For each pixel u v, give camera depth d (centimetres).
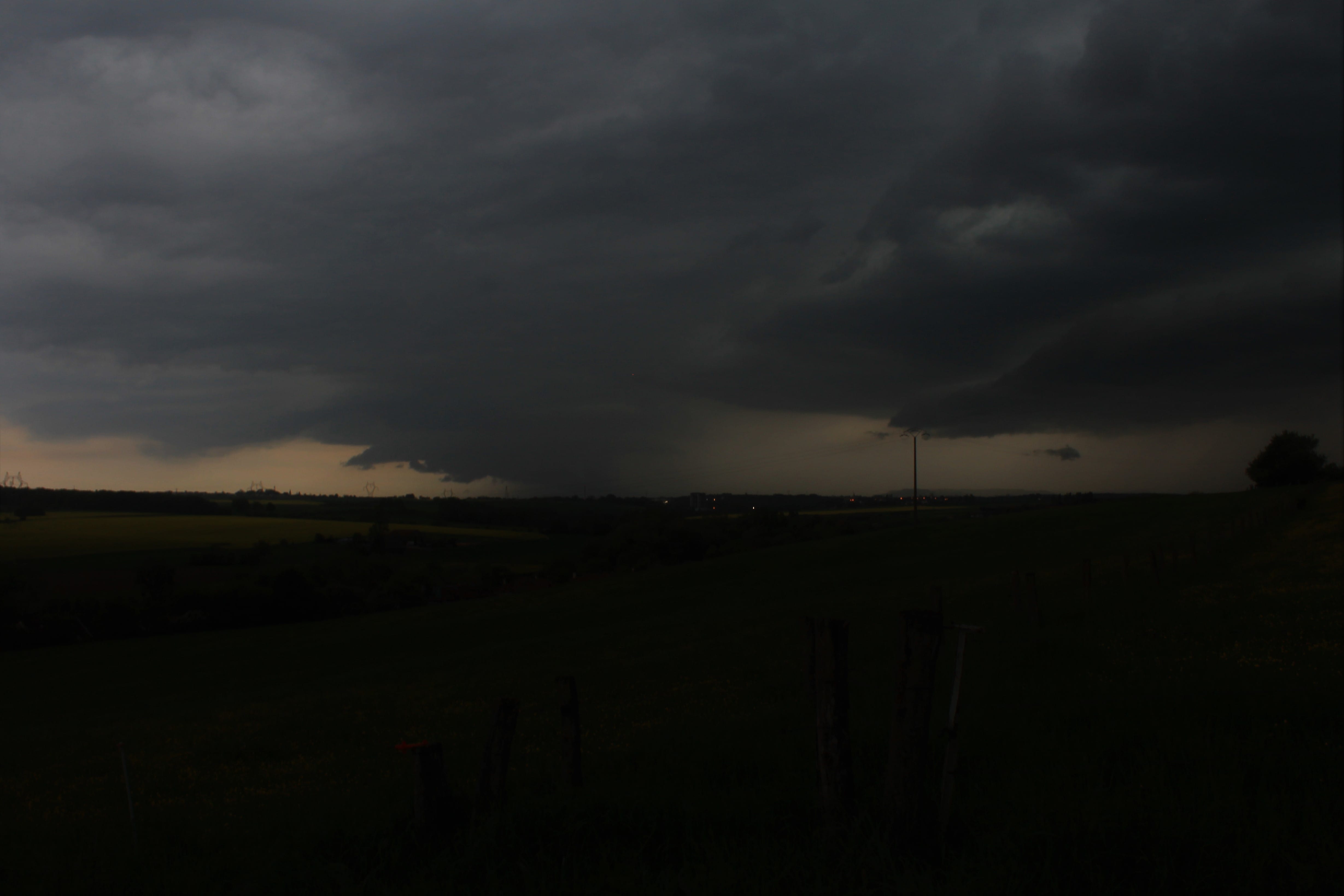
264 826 869
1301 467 10131
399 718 2016
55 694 4400
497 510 15438
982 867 498
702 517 12581
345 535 12938
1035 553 6206
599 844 623
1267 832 519
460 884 578
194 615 7369
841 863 516
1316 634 1405
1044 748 793
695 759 927
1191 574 2911
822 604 3859
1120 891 476
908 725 537
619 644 3425
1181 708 888
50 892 677
